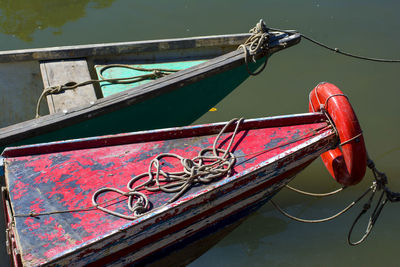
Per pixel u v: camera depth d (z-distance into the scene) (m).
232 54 5.34
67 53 5.57
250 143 4.14
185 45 5.80
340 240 5.02
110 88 5.16
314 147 4.11
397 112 6.62
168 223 3.58
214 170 3.78
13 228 3.37
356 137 4.02
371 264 4.75
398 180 5.65
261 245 4.96
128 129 5.12
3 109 5.71
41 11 8.53
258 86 7.08
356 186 5.68
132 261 3.64
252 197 4.09
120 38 7.77
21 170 3.80
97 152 4.02
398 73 7.36
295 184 5.73
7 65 5.50
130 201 3.54
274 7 8.84
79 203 3.55
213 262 4.80
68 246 3.23
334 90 4.22
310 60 7.61
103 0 9.00
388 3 9.05
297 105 6.67
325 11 8.74
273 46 5.45
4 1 8.76
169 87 4.92
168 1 8.98
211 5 8.88
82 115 4.59
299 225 5.20
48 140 4.66
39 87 5.77
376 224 5.20
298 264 4.74
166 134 4.16
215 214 3.91
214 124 4.23
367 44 7.87
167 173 3.78
